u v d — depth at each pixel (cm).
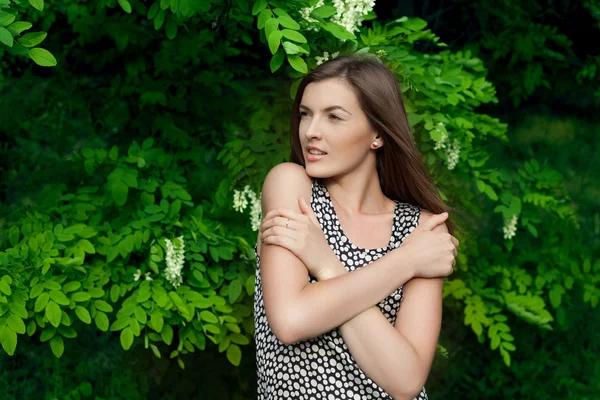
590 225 560
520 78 532
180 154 396
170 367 416
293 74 325
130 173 357
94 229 357
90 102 423
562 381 470
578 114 614
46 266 314
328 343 205
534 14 534
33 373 429
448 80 373
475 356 473
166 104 396
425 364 204
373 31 349
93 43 414
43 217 360
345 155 213
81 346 431
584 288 446
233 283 350
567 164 604
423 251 208
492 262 444
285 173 220
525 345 475
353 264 214
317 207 218
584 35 576
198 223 354
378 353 199
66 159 407
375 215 224
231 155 364
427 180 229
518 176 425
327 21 305
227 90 408
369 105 215
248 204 378
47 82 435
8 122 429
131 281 345
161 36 404
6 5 252
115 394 416
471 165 393
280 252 204
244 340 351
